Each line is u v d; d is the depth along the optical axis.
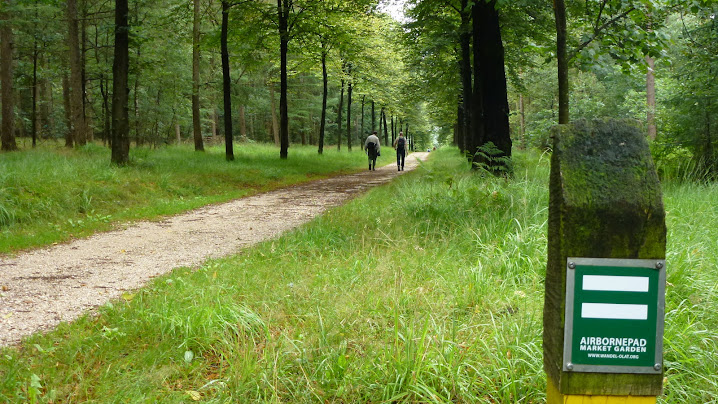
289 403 2.75
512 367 2.88
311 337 3.34
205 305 3.77
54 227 8.02
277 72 35.41
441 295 3.98
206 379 3.00
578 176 1.59
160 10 21.39
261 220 8.98
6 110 17.83
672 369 2.87
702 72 11.52
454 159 24.62
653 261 1.53
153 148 24.39
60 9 19.56
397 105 46.44
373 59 31.06
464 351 3.07
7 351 3.26
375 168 25.73
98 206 9.66
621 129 1.70
